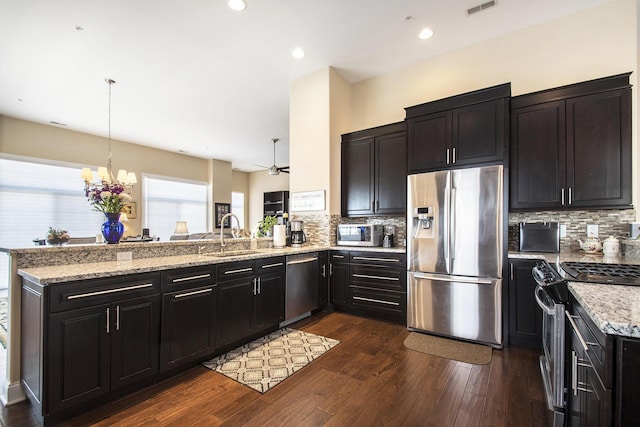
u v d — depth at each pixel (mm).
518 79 3135
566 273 1557
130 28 2918
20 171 5242
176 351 2137
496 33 3186
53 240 2283
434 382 2074
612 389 812
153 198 7363
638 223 2473
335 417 1703
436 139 3072
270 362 2387
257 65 3711
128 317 1887
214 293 2422
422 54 3570
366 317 3572
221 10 2699
